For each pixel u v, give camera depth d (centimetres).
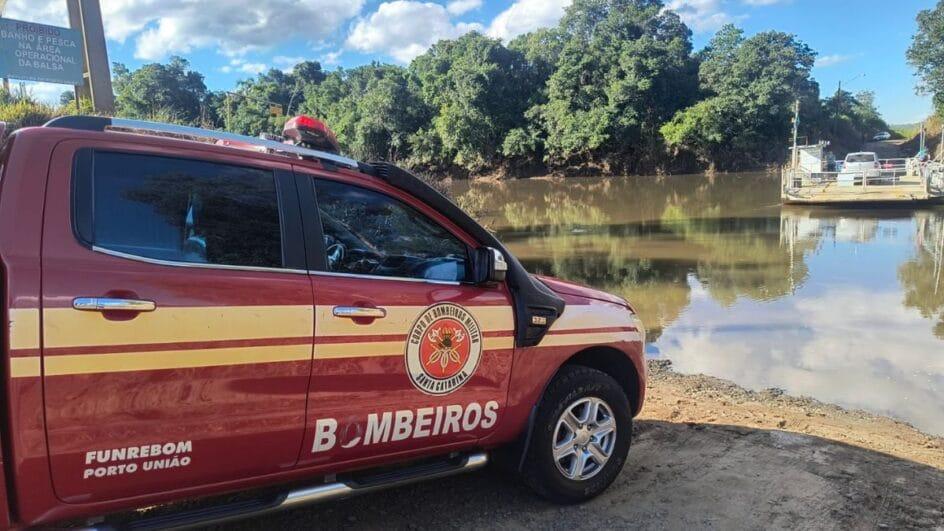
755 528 330
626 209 3438
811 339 920
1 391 201
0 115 1020
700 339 930
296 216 269
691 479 388
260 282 249
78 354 210
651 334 966
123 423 219
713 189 4819
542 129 7250
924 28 6244
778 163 6894
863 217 2530
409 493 363
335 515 335
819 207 2908
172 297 228
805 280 1390
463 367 301
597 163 7188
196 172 252
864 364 791
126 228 232
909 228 2161
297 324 252
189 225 245
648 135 6988
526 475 338
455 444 309
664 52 6856
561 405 337
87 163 231
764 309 1130
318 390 259
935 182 2797
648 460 418
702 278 1467
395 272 294
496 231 2453
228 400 238
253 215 259
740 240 2070
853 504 357
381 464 292
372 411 275
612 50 6956
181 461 232
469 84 7144
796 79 6838
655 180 6325
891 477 397
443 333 293
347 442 271
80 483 216
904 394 677
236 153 262
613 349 370
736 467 407
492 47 7312
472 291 310
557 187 5841
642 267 1645
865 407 634
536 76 7600
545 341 331
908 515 346
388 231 299
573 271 1617
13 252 208
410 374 284
